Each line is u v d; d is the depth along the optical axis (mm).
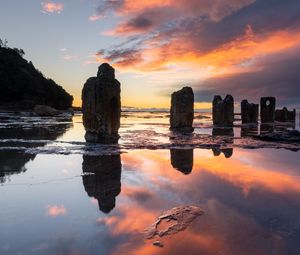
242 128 39750
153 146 19703
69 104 130625
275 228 6480
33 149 17062
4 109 88750
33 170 12062
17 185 9781
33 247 5465
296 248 5574
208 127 40500
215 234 6141
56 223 6598
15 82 98938
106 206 7797
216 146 20297
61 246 5516
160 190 9391
